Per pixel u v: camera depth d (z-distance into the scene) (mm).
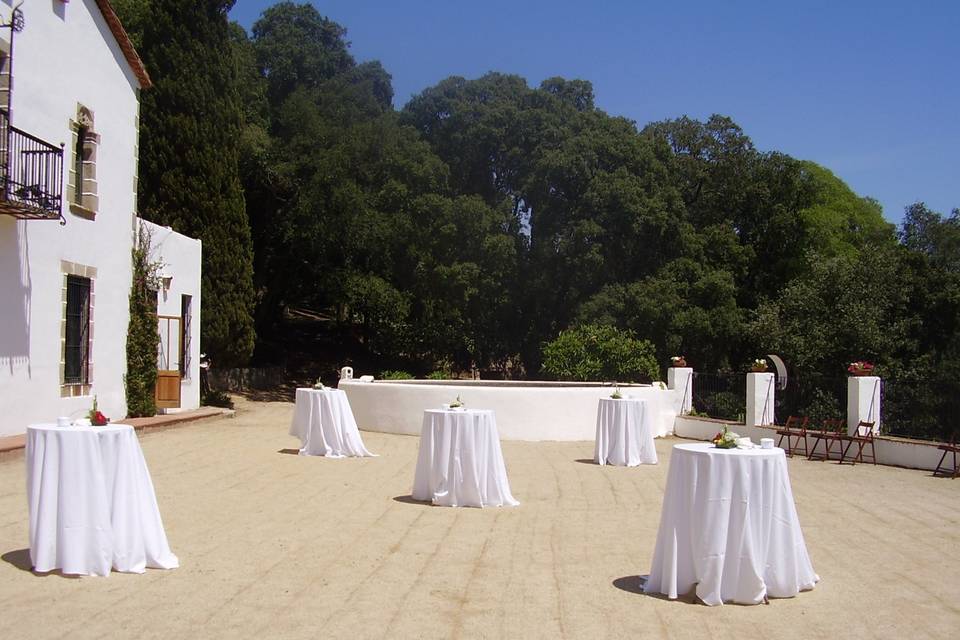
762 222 39000
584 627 5258
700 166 38562
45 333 13797
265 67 37906
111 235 16156
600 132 35625
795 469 13484
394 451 14352
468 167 37688
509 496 9664
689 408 19422
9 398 12812
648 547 7484
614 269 34406
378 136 34625
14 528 7570
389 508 9109
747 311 33031
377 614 5398
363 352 41000
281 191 32281
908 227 45969
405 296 32938
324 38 41188
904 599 6023
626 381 24438
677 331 31047
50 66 13945
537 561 6902
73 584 5887
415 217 33250
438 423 9484
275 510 8828
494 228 34312
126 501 6250
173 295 19281
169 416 17781
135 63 16938
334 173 31500
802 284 29844
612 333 25203
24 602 5469
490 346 36531
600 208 33531
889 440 14109
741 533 5816
